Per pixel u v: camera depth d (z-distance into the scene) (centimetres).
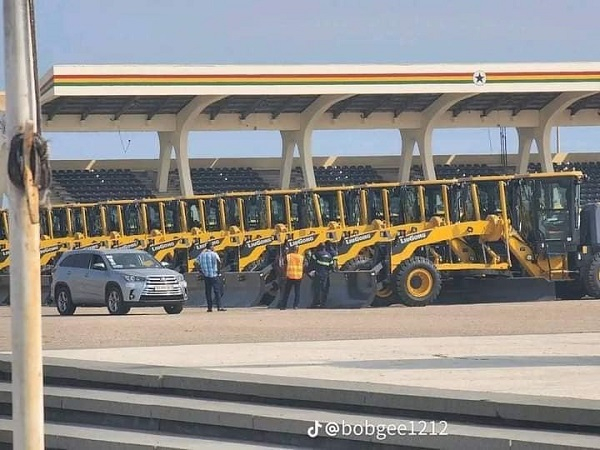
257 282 5219
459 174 9456
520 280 5025
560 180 5025
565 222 5022
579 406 1511
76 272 4781
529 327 3266
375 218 5162
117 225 6141
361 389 1736
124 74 7162
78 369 2100
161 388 1961
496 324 3416
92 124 7912
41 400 1145
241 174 9331
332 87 7519
